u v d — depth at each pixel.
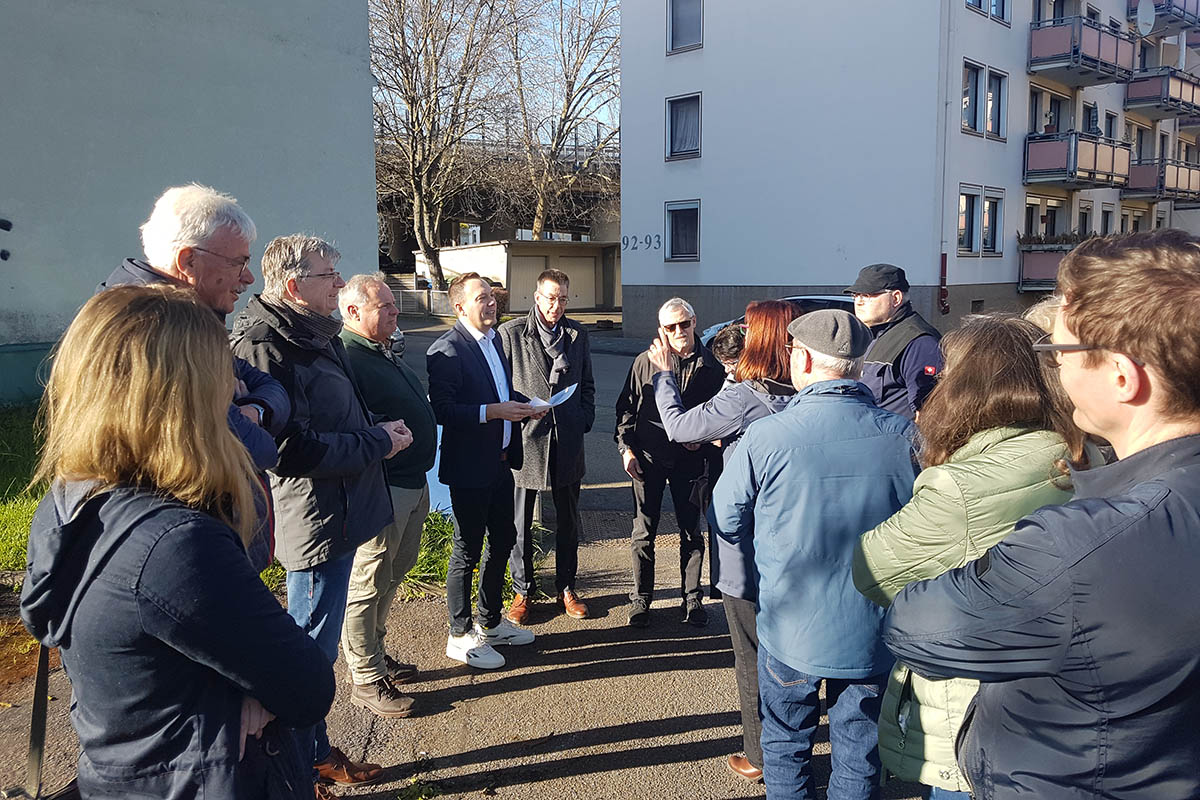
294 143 10.02
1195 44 24.95
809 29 17.36
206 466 1.29
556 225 33.34
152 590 1.21
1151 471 1.11
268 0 9.55
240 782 1.31
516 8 24.72
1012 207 18.53
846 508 2.18
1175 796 1.03
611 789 2.78
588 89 28.47
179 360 1.28
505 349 3.92
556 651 3.76
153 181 8.74
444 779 2.82
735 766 2.88
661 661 3.67
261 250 9.74
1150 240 1.17
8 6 7.54
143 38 8.49
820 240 17.73
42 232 7.97
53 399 1.33
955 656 1.18
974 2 16.45
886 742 1.88
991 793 1.20
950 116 16.08
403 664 3.53
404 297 26.06
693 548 3.99
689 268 20.08
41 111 7.85
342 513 2.52
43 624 1.29
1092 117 21.12
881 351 3.55
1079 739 1.08
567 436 3.94
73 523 1.26
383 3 23.50
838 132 17.20
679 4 19.50
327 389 2.50
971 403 1.76
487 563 3.69
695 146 19.64
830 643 2.21
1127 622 1.01
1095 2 20.61
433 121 24.77
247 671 1.27
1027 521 1.17
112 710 1.26
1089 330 1.14
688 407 3.82
